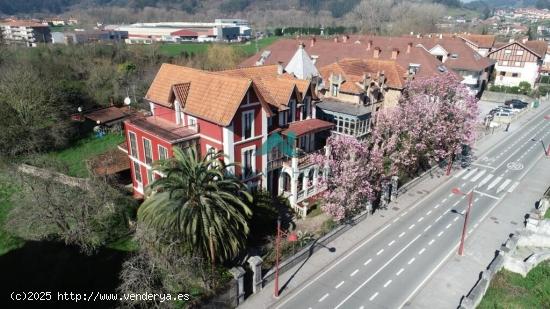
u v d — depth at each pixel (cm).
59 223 3167
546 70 10244
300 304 2841
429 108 4369
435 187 4622
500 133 6488
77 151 5084
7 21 14300
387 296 2931
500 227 3825
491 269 3033
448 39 8031
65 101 5941
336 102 4909
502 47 8994
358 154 3688
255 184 3812
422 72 6162
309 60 4988
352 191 3616
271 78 4172
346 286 3027
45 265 3059
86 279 2933
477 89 7875
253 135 3634
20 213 3197
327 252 3419
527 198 4394
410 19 14725
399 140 4338
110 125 5678
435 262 3309
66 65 7444
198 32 15600
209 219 2600
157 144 3638
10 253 3167
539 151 5747
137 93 6656
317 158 3716
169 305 2461
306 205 3816
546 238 3494
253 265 2836
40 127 5169
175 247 2644
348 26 16600
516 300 2891
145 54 8694
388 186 4166
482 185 4691
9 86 5228
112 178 3772
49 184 3262
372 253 3419
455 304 2867
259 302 2844
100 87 6812
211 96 3559
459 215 4031
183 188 2669
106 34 13638
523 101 7975
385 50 7025
